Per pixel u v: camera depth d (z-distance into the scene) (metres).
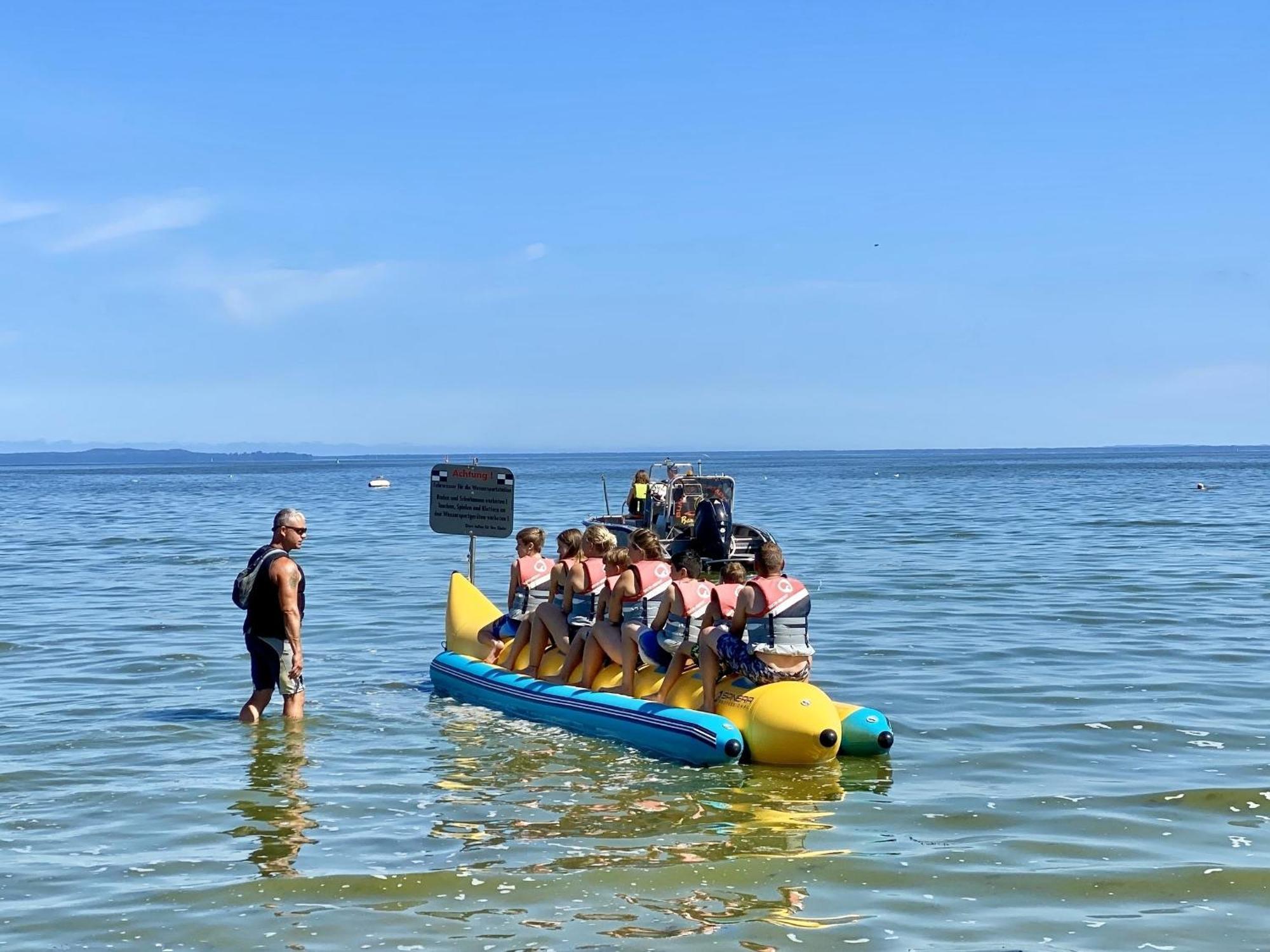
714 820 7.71
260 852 7.12
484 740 9.90
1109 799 8.12
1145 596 18.59
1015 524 35.94
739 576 9.73
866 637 14.91
